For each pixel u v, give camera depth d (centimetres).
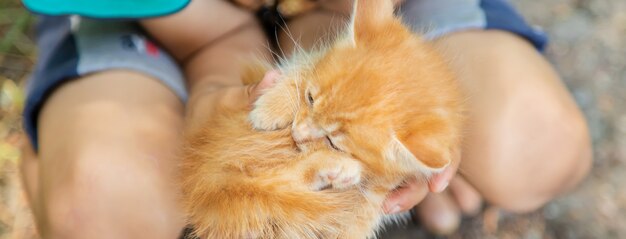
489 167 50
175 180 46
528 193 52
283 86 42
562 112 51
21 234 57
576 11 69
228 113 44
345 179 39
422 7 55
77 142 47
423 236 57
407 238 57
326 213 42
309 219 41
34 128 52
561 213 57
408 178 43
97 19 54
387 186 42
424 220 57
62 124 48
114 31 53
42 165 48
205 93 50
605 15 68
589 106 62
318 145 40
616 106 62
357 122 39
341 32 45
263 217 41
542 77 52
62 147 47
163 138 48
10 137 61
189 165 44
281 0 55
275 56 54
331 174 39
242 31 56
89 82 50
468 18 54
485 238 57
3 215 58
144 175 47
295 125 40
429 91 40
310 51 46
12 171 59
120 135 47
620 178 59
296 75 42
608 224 57
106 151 46
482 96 51
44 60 54
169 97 52
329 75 40
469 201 56
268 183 41
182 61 57
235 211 41
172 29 54
